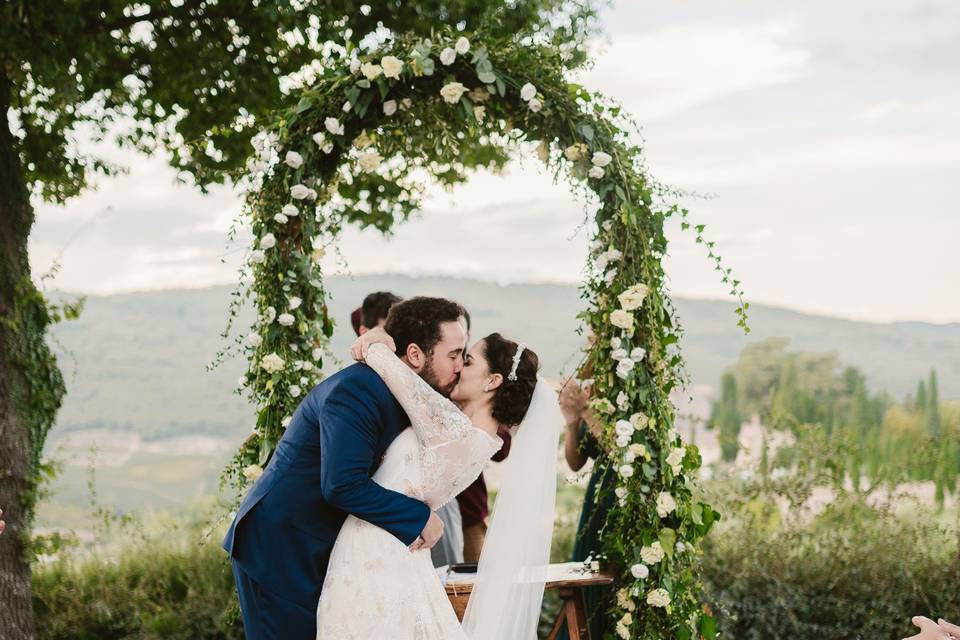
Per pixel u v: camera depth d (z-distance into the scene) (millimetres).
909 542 5008
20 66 4664
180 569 5383
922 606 4754
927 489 5160
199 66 5105
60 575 5359
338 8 4680
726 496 5297
